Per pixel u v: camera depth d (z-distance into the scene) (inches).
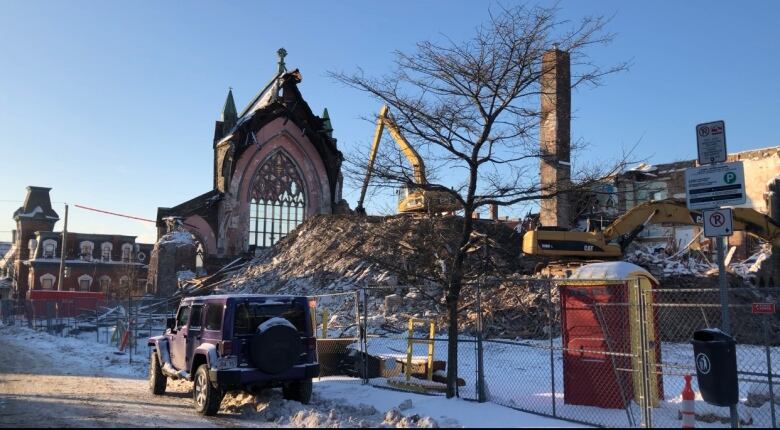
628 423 347.6
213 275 1962.4
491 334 920.3
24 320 2058.3
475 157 426.0
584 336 409.1
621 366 391.9
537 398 446.0
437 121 425.4
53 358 894.4
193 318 494.6
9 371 719.7
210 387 433.1
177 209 2218.3
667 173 1792.6
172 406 478.6
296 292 1407.5
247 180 2294.5
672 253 1649.9
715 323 914.7
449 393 417.4
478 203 426.6
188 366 490.3
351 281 1318.9
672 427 336.8
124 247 3585.1
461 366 658.8
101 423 392.8
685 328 918.4
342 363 593.3
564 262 1035.9
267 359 431.2
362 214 1625.2
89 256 3499.0
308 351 463.2
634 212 1067.3
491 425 342.6
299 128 2380.7
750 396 411.2
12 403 477.1
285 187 2364.7
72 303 1772.9
